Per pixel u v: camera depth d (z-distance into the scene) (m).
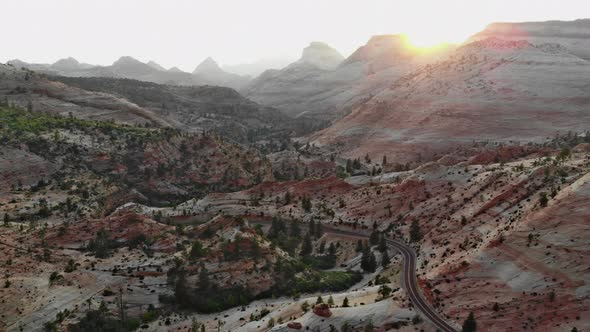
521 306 90.12
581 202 102.12
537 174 136.88
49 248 125.19
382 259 135.75
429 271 114.69
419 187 176.25
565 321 84.19
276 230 163.62
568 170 134.75
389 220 166.38
